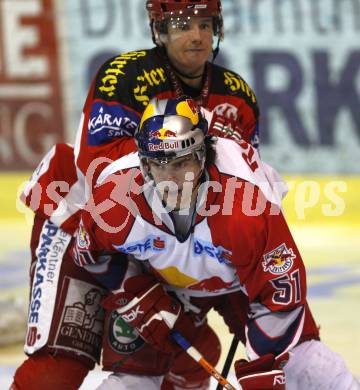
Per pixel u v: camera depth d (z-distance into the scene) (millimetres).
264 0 23469
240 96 9656
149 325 8797
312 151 23656
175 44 9164
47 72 23562
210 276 8648
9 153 23656
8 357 12859
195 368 9992
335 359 8398
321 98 23656
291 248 8031
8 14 23359
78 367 8953
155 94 9258
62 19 23422
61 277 9219
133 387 8820
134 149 9031
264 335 8156
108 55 23547
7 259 18328
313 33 23609
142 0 23359
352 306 15148
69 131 23672
